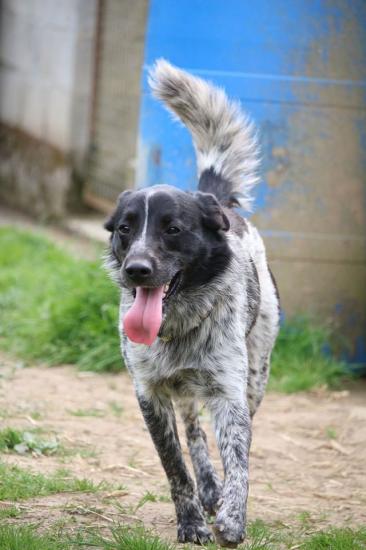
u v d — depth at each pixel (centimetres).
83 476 787
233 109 844
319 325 1181
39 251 1628
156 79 847
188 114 843
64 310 1215
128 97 1727
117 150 1762
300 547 648
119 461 834
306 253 1173
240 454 658
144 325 641
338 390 1121
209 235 685
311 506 751
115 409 990
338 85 1153
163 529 683
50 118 1962
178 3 1142
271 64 1145
